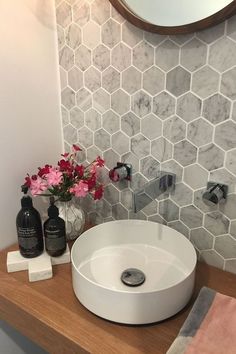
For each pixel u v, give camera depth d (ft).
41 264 3.37
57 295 3.11
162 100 3.28
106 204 4.17
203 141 3.16
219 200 3.17
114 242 3.79
